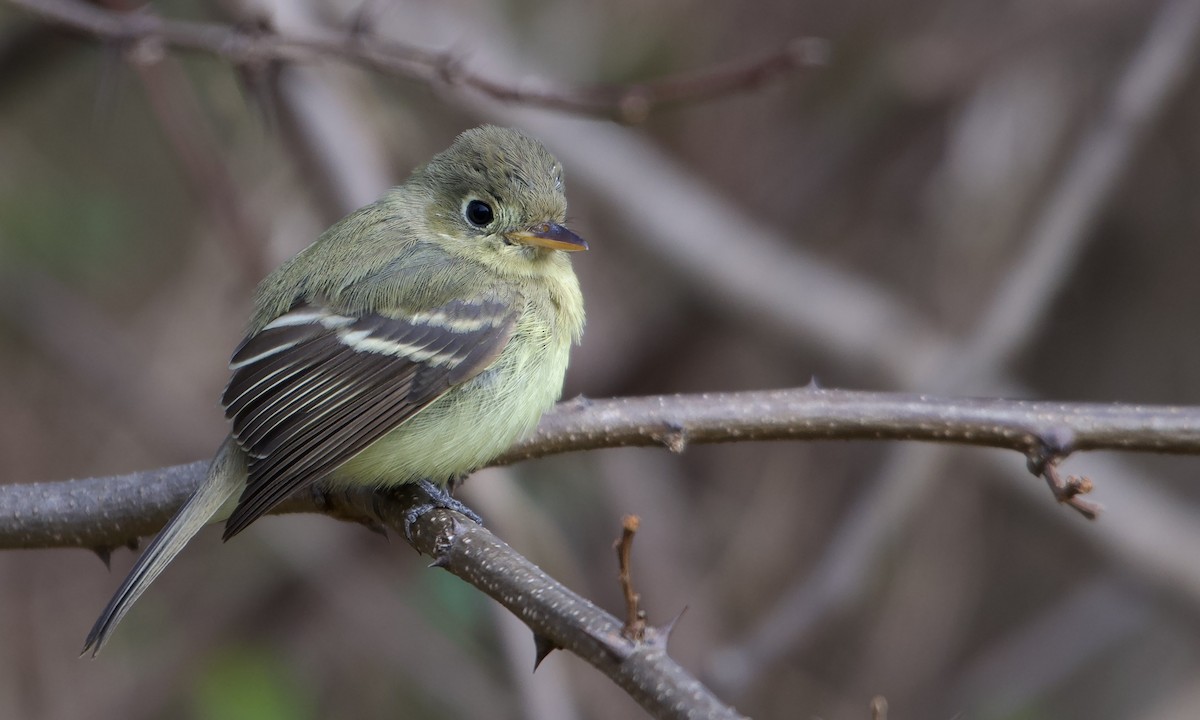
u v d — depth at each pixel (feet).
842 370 39.52
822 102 43.34
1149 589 37.70
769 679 41.39
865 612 41.96
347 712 41.04
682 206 39.60
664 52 42.29
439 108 40.16
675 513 42.24
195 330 42.11
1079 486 19.85
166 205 43.27
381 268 25.91
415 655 41.09
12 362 42.39
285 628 41.81
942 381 36.76
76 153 43.04
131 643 41.60
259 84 29.19
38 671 41.04
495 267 26.27
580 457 42.39
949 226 40.60
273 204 37.40
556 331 26.09
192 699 40.47
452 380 24.75
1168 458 44.93
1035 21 41.22
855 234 43.06
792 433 22.77
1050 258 37.24
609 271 44.60
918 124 42.57
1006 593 44.09
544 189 26.58
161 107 34.78
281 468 23.12
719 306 39.47
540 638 18.43
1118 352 44.73
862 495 37.09
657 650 17.29
